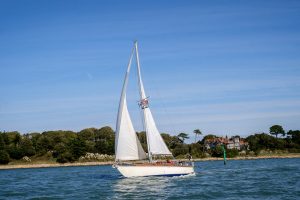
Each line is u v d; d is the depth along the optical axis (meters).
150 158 67.94
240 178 68.69
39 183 73.50
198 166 122.12
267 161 155.38
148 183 60.62
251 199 43.56
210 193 48.91
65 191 56.28
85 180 75.81
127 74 65.75
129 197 47.03
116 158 65.44
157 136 68.56
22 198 49.97
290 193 46.88
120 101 65.75
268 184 57.00
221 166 116.75
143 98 68.19
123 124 65.44
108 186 59.62
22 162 184.12
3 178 93.62
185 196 46.97
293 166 105.25
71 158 184.12
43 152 194.50
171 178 67.19
